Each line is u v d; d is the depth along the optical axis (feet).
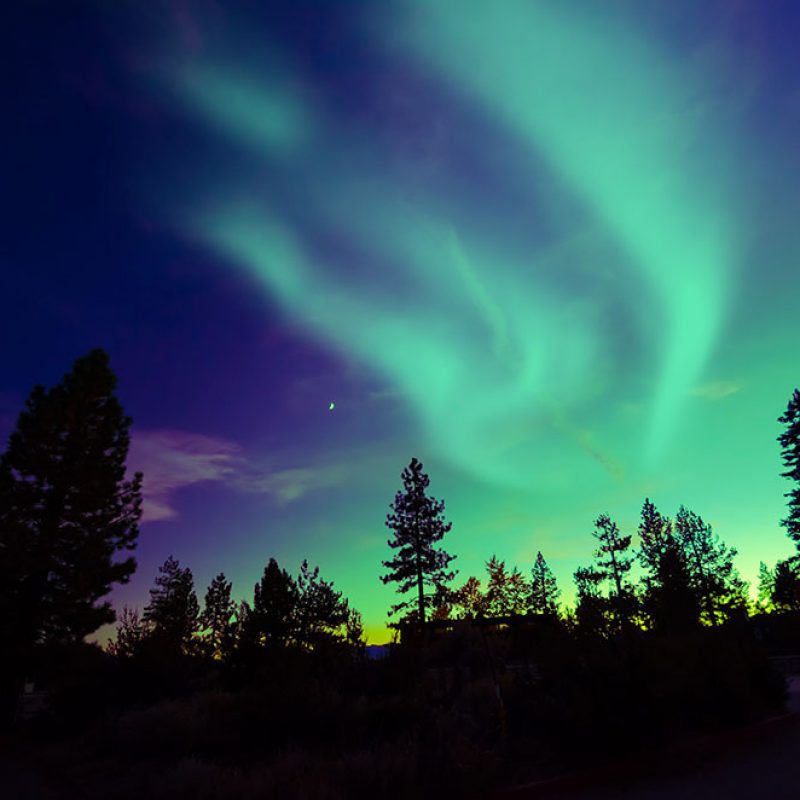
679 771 24.59
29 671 63.77
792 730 33.01
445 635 52.75
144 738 33.53
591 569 116.67
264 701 34.58
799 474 135.44
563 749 26.99
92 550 72.38
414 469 139.74
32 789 26.27
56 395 81.00
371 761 23.06
